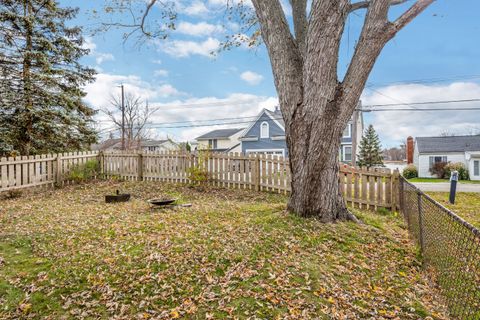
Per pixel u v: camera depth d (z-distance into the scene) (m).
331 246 3.86
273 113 27.06
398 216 6.18
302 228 4.31
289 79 4.58
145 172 10.27
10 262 3.42
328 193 4.73
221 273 3.12
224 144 35.25
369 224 4.88
